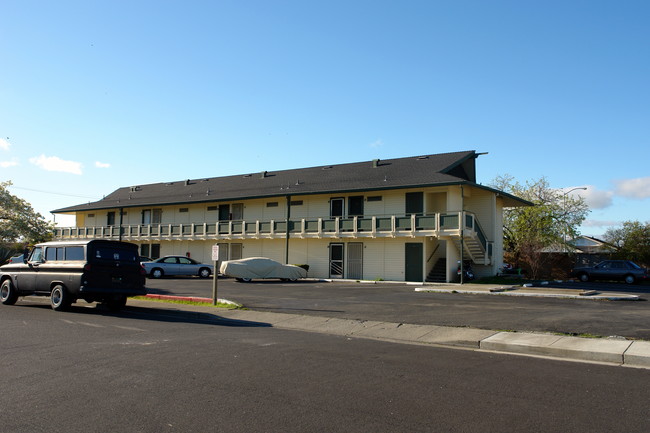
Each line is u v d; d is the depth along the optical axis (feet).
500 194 108.68
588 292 66.59
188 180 161.27
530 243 121.08
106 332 37.50
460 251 96.89
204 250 135.03
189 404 19.77
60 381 23.04
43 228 166.71
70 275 49.96
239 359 28.27
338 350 31.83
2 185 159.63
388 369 26.30
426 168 107.96
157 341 33.91
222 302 58.34
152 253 145.48
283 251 120.57
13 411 18.78
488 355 31.35
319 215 115.75
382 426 17.49
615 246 149.18
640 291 77.15
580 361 29.60
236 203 130.52
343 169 126.62
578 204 153.17
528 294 65.41
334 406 19.69
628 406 20.07
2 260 154.92
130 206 146.72
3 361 27.07
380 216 105.50
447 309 51.57
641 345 31.96
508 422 18.02
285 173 139.03
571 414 18.99
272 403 19.99
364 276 107.55
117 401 20.08
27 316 46.44
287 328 44.34
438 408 19.54
